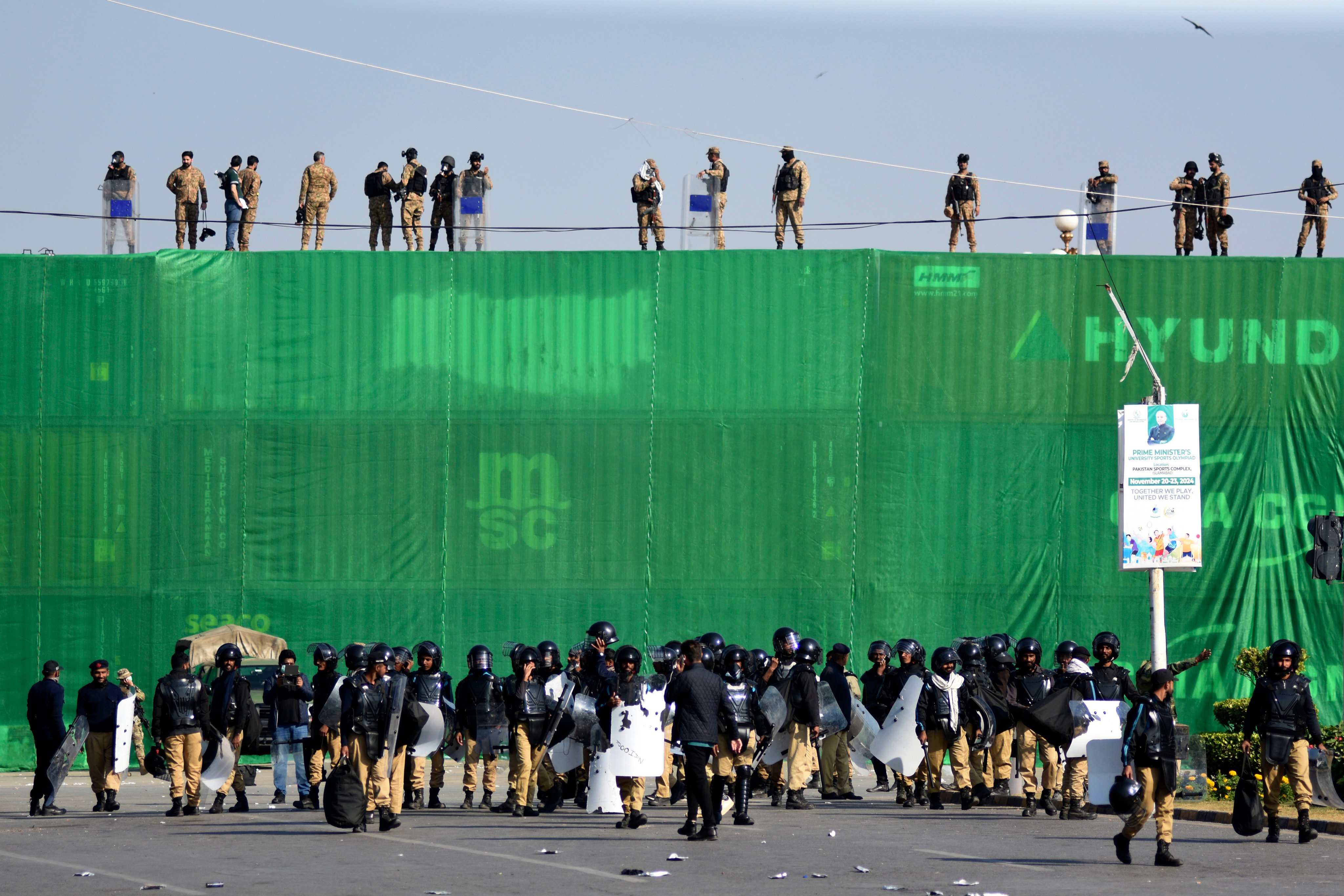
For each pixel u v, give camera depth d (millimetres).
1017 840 31391
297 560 58719
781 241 60000
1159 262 59344
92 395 58594
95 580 58156
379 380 59188
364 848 29453
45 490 58312
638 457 59250
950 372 59344
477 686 39469
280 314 59188
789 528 59031
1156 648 45812
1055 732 35250
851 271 59375
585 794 39312
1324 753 31500
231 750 37594
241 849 29359
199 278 59062
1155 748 27031
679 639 58750
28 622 57969
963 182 59906
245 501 58719
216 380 58875
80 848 29953
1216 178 60219
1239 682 58812
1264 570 59031
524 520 59125
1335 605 59031
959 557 59094
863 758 42781
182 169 59938
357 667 33312
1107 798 28578
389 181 60125
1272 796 31141
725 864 27047
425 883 24562
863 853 28781
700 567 58969
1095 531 59125
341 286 59312
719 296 59375
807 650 40312
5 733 57406
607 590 59031
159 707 37125
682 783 39688
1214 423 59281
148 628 58094
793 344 59344
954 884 24500
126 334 58719
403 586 58844
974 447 59312
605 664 36375
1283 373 59312
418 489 59125
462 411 59250
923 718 38875
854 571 58875
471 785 39969
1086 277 59531
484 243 59875
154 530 58375
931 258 59406
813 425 59156
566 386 59344
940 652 39156
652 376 59344
